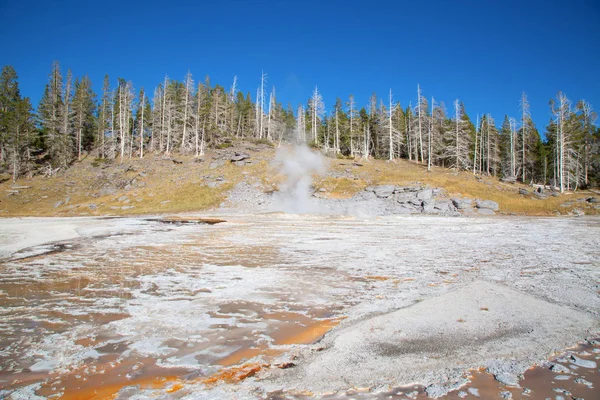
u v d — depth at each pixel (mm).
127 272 9227
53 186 45312
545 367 3812
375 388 3416
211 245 14344
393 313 5656
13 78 59594
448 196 37062
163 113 59875
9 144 49281
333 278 8383
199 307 6211
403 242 15141
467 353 4180
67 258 11383
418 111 59125
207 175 45000
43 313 5926
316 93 68875
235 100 71250
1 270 9547
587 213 33188
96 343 4672
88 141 63031
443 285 7469
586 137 52000
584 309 5715
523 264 9766
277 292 7168
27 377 3758
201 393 3373
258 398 3264
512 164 56812
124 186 44750
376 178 42844
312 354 4262
